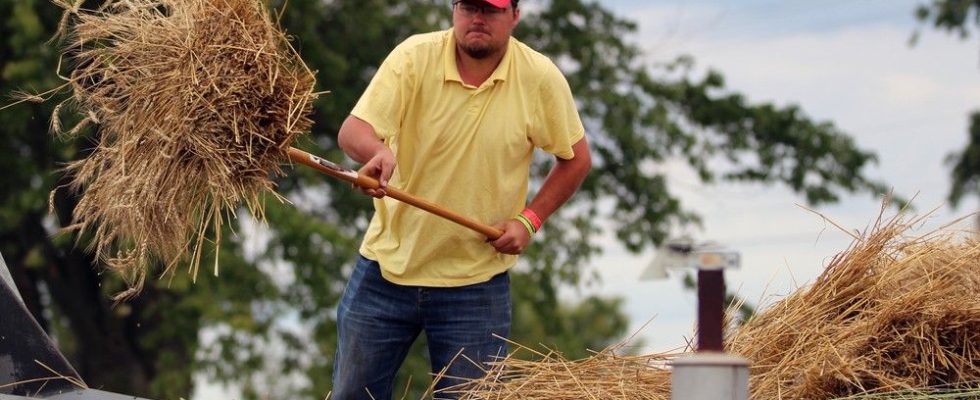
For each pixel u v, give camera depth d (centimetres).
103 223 857
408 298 926
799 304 876
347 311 941
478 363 926
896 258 883
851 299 865
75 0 887
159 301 2773
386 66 895
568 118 923
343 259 2827
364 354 935
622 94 3122
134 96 849
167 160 841
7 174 2619
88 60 875
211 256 2677
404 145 907
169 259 857
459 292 921
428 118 898
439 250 916
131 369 2930
